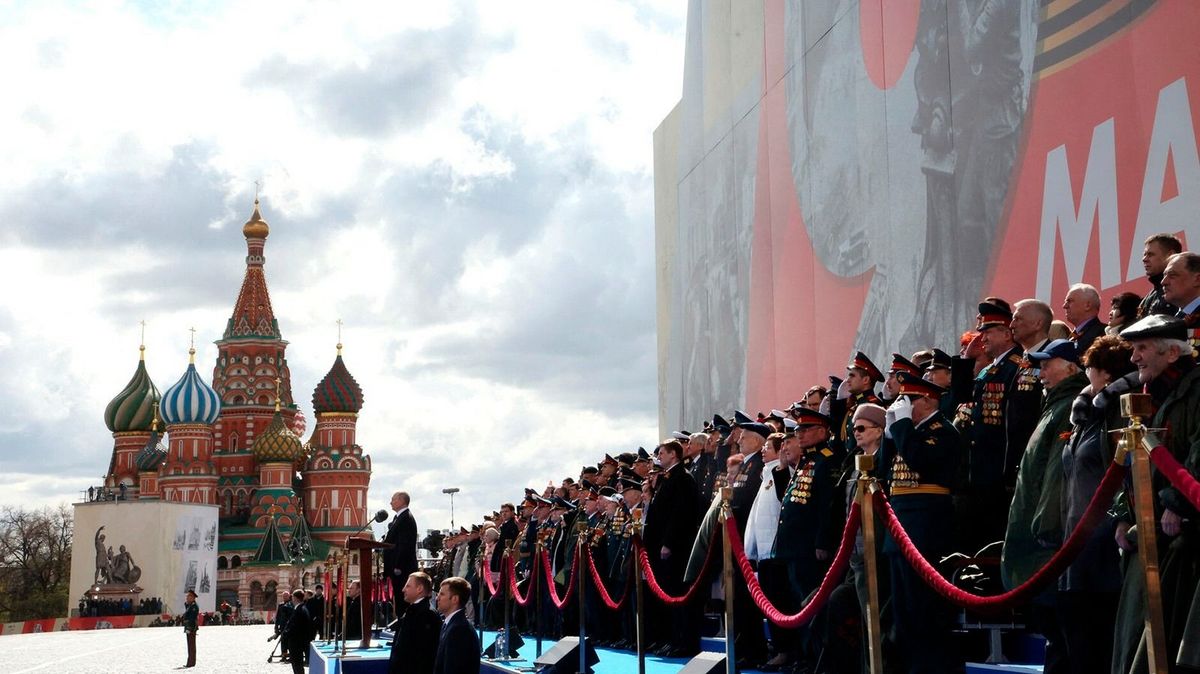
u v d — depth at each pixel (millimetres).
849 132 19672
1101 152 13164
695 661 10461
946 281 16438
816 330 21016
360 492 131875
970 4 15805
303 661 26766
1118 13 12945
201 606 106938
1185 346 6742
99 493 104438
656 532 13820
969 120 15867
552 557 18766
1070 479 7188
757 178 24000
